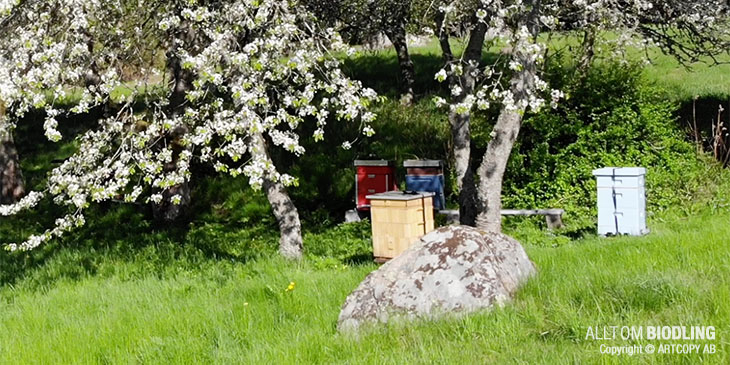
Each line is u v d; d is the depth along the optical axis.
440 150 16.59
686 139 16.34
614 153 14.41
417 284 6.26
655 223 12.02
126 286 9.64
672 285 5.94
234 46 8.60
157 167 8.38
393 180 14.12
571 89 14.65
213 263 10.72
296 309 7.22
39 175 17.88
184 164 8.60
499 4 8.23
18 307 9.04
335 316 6.81
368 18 12.16
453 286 6.15
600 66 15.28
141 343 6.64
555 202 14.03
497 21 8.26
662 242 8.47
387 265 6.60
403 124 17.89
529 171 14.44
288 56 8.90
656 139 14.65
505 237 6.89
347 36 12.69
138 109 19.67
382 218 9.77
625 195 10.56
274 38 7.90
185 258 11.23
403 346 5.69
